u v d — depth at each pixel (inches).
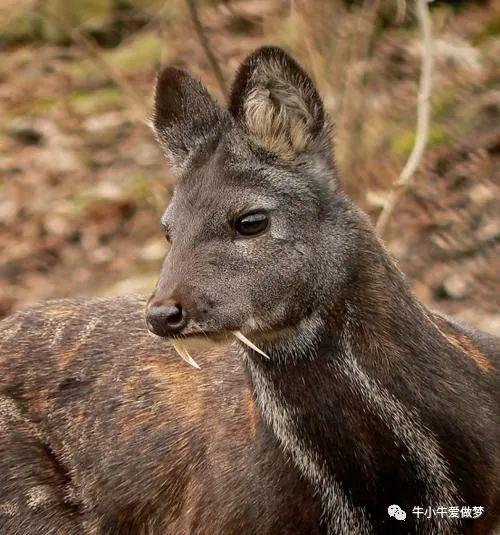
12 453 478.9
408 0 912.9
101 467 461.4
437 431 383.9
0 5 1261.1
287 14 875.4
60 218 905.5
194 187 384.8
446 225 757.3
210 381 436.5
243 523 403.9
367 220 391.2
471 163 810.8
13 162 1010.1
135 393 457.7
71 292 815.7
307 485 392.2
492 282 706.2
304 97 383.9
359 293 381.4
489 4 1006.4
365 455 386.9
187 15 892.0
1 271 861.8
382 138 808.9
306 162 383.6
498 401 406.0
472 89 882.1
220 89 664.4
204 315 368.8
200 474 426.0
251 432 405.1
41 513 472.7
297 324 380.8
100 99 1080.8
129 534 460.8
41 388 481.4
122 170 959.6
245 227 374.9
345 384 383.9
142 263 828.6
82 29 1180.5
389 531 395.2
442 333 405.1
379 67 908.0
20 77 1168.2
